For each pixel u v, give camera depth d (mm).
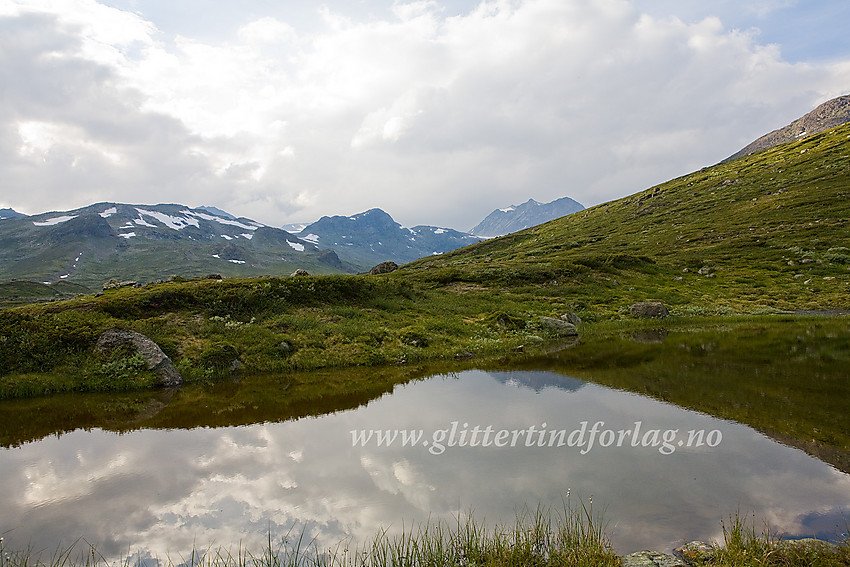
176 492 9000
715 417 12539
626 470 9352
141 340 20453
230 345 22406
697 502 7922
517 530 7051
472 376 19297
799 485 8484
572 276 53531
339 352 23875
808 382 15992
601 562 6094
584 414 13219
